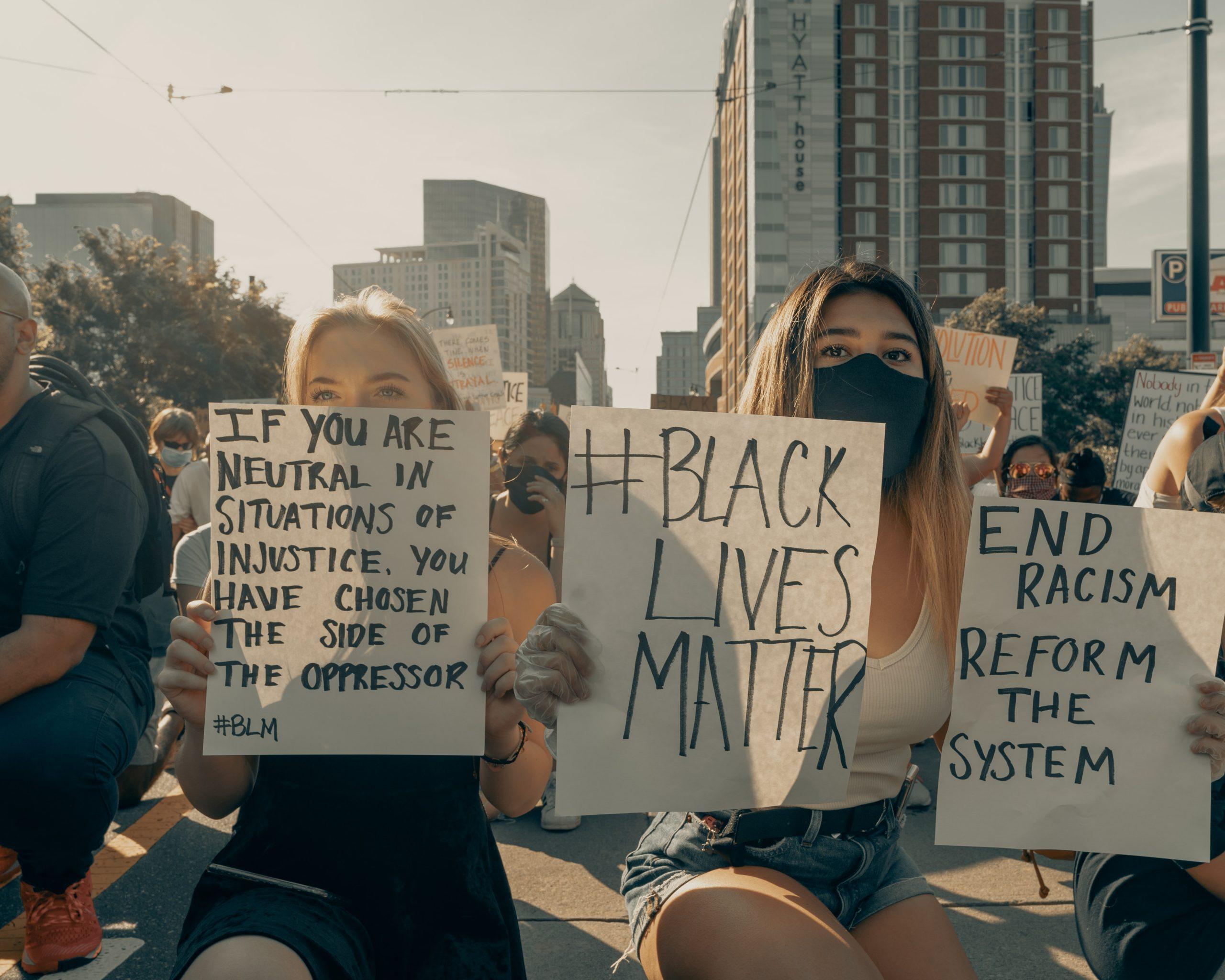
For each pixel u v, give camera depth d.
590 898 3.50
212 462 1.65
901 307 1.88
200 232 185.25
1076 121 76.25
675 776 1.58
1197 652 1.68
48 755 2.31
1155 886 1.89
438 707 1.64
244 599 1.64
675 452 1.60
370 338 1.83
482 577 1.66
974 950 3.08
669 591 1.59
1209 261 10.16
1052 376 50.94
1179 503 2.34
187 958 1.41
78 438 2.49
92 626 2.45
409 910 1.68
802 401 1.83
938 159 75.38
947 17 75.50
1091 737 1.68
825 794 1.61
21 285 2.51
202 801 1.79
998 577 1.69
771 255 73.69
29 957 2.73
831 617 1.62
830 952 1.43
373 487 1.67
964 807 1.68
